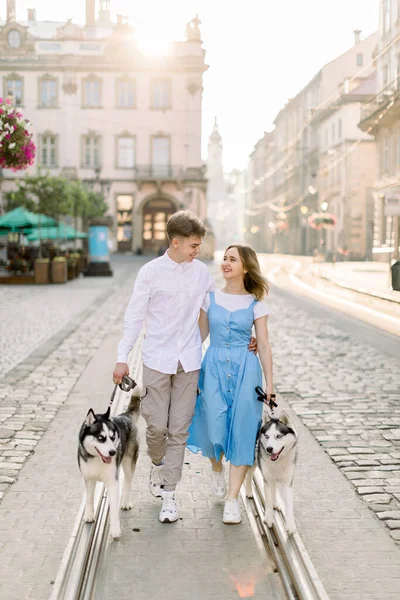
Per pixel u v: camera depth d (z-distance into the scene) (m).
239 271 4.46
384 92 33.94
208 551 4.05
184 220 4.25
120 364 4.30
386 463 5.61
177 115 54.41
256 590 3.62
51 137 54.47
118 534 4.19
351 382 8.67
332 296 20.80
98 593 3.58
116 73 53.97
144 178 54.12
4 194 53.19
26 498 4.84
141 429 6.66
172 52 53.81
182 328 4.39
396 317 15.37
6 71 53.91
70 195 33.97
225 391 4.40
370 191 50.25
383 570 3.81
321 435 6.40
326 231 57.97
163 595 3.56
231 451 4.36
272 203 87.81
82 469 4.14
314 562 3.90
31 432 6.45
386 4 35.03
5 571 3.76
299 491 5.01
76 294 21.38
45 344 11.57
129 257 52.22
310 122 61.59
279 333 12.92
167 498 4.47
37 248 33.03
